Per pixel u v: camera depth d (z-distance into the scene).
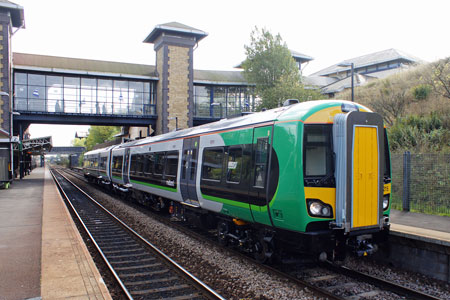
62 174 52.19
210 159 8.70
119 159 19.44
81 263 6.25
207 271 6.72
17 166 38.28
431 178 10.34
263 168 6.45
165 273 6.68
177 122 29.95
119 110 30.61
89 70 29.11
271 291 5.55
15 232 8.93
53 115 28.25
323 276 6.35
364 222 5.74
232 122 8.05
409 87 21.81
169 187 11.32
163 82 29.64
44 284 5.19
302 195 5.59
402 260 6.97
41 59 29.19
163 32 29.62
